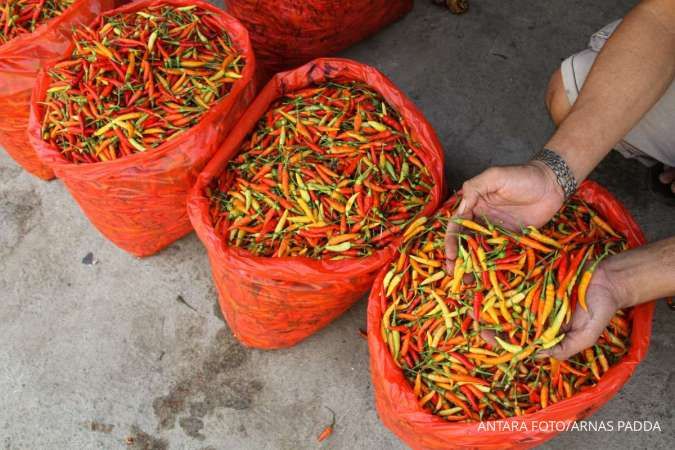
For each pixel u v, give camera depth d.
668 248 1.86
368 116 2.56
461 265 2.00
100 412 2.52
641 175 3.05
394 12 3.52
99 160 2.47
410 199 2.41
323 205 2.36
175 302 2.78
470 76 3.43
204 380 2.59
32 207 3.09
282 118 2.58
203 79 2.57
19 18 2.77
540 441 2.02
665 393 2.49
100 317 2.75
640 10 1.98
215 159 2.53
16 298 2.81
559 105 2.57
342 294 2.31
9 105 2.74
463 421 1.99
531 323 1.90
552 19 3.63
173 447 2.45
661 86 1.96
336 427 2.47
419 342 2.08
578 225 2.25
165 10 2.78
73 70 2.58
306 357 2.62
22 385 2.59
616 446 2.39
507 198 1.95
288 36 3.19
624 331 2.08
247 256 2.23
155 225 2.69
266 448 2.43
